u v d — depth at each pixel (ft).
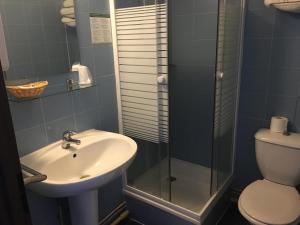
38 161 4.53
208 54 7.19
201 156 7.90
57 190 3.89
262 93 6.56
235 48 6.26
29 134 4.70
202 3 6.83
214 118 5.88
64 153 4.79
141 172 7.00
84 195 5.08
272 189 6.02
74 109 5.47
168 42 5.70
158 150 6.55
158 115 6.23
